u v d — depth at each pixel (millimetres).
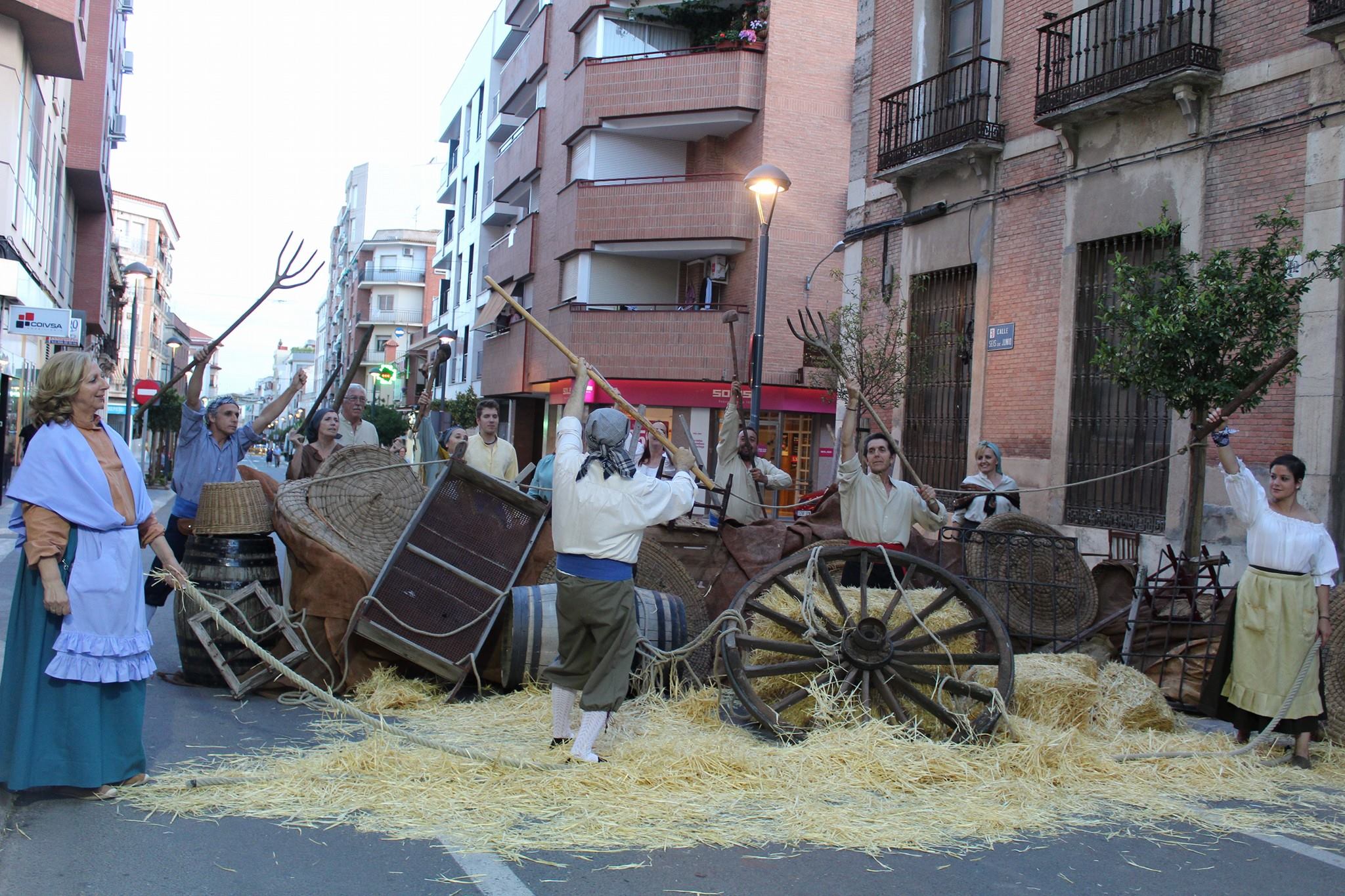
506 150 31828
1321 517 8789
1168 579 7609
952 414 13320
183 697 6270
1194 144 10219
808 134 22297
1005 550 7531
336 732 5598
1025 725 5617
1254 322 7426
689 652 6465
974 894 3873
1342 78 8961
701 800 4703
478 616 6570
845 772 5059
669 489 5332
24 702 4297
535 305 27703
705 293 23391
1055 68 11727
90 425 4539
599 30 25125
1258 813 5004
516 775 4859
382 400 48438
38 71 19969
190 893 3605
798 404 21766
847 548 6211
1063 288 11609
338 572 6473
